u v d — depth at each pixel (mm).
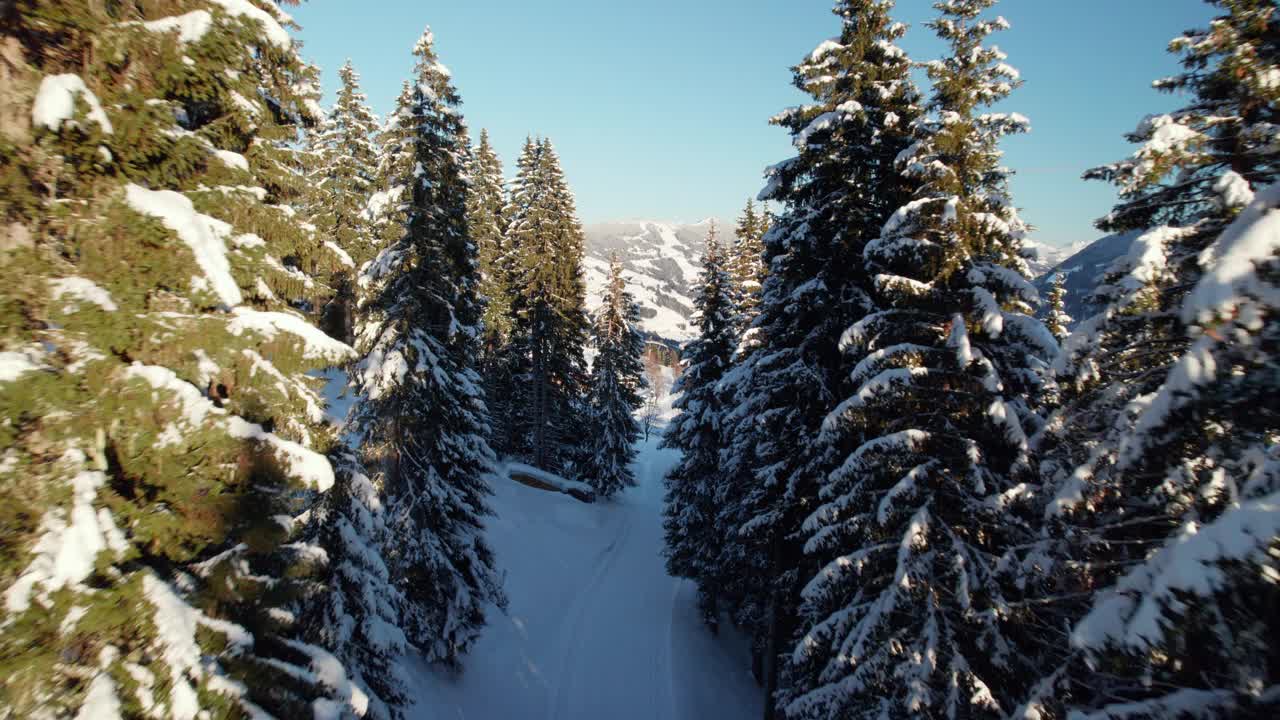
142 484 4945
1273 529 3533
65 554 3994
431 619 14398
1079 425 7711
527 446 38250
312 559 6480
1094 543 7074
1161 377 6754
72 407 4363
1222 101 6805
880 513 9070
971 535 9414
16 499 4016
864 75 11719
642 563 29609
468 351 17000
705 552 22406
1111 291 6832
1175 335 6523
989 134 9680
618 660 20172
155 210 4758
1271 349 4164
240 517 5281
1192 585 3799
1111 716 4723
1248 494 4703
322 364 5875
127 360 4957
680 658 20844
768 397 12852
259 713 4641
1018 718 7258
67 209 4621
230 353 5227
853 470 9531
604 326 38969
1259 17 6105
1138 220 7543
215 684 4430
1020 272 10422
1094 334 6828
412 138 13305
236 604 5383
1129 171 7129
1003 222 9156
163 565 4922
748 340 13359
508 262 34781
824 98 12242
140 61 4922
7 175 4316
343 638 8641
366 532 9766
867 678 9344
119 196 4699
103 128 4395
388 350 13406
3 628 3709
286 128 6988
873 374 9633
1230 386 4426
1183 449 5352
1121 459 5523
